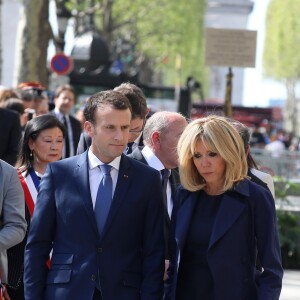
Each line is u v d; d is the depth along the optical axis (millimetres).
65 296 10195
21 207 11438
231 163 9945
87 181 10414
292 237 23828
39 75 42688
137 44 98812
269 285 10031
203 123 10008
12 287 12234
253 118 96562
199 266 10078
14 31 93312
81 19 61594
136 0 84875
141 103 13008
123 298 10273
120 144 10305
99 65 41625
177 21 95938
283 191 24406
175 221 10383
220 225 9992
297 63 125625
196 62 117938
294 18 124250
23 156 13164
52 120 13062
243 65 27531
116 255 10320
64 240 10375
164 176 11984
